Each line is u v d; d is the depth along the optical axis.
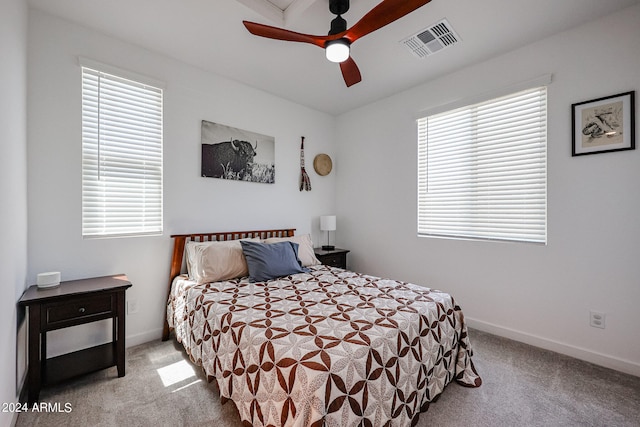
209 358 1.67
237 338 1.45
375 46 2.33
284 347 1.25
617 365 1.96
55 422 1.47
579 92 2.10
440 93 2.88
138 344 2.36
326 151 3.91
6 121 1.33
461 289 2.77
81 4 1.87
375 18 1.49
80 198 2.09
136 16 1.99
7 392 1.33
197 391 1.74
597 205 2.04
